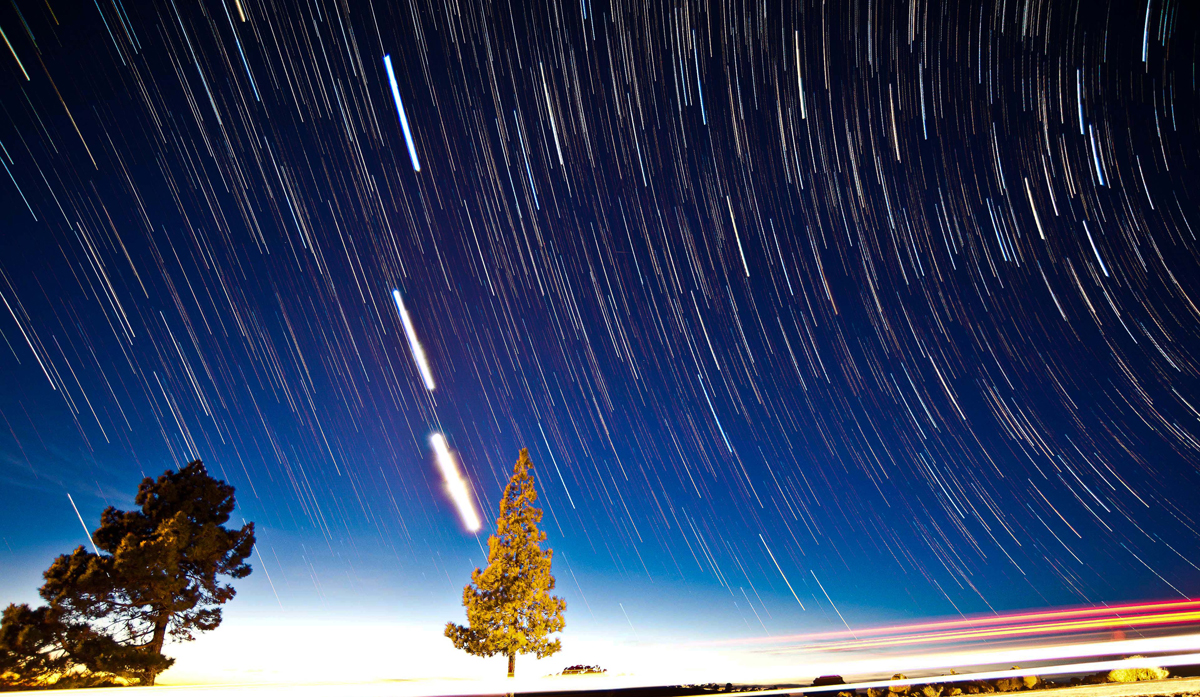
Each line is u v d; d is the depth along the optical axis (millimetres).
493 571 19969
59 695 13367
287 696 15109
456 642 19422
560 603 20188
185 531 16812
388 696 16578
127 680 15008
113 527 17062
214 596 17297
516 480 21469
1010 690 15672
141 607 16266
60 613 15102
